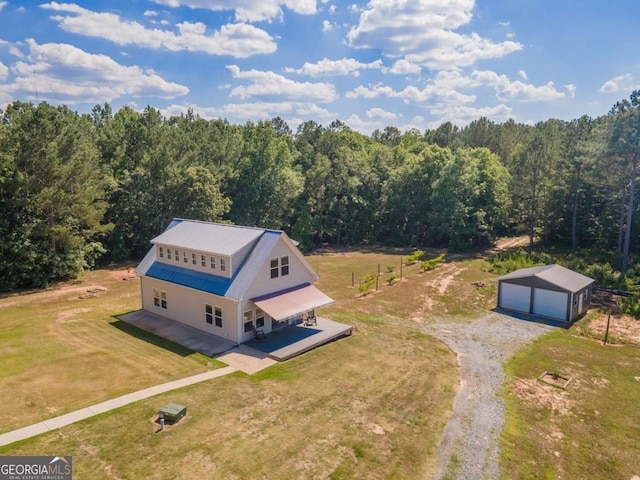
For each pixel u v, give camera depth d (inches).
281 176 2332.7
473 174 2301.9
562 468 559.2
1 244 1342.3
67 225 1525.6
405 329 1109.7
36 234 1437.0
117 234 1907.0
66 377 740.7
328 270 1849.2
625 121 1563.7
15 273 1406.3
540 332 1115.3
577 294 1209.4
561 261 1800.0
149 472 489.4
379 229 2620.6
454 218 2261.3
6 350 859.4
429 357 917.2
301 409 659.4
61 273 1512.1
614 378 839.1
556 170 2171.5
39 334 960.9
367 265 1959.9
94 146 1923.0
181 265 1068.5
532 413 699.4
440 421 657.6
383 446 577.3
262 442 563.8
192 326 1025.5
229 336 939.3
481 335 1085.8
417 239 2544.3
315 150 3105.3
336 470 517.7
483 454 579.8
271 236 983.0
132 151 2070.6
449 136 4443.9
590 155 1766.7
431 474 530.6
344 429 610.5
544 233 2370.8
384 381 783.7
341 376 795.4
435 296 1430.9
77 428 574.6
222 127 2923.2
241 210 2298.2
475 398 745.0
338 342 984.9
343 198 2497.5
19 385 703.1
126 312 1151.0
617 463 573.0
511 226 2743.6
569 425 665.0
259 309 970.7
